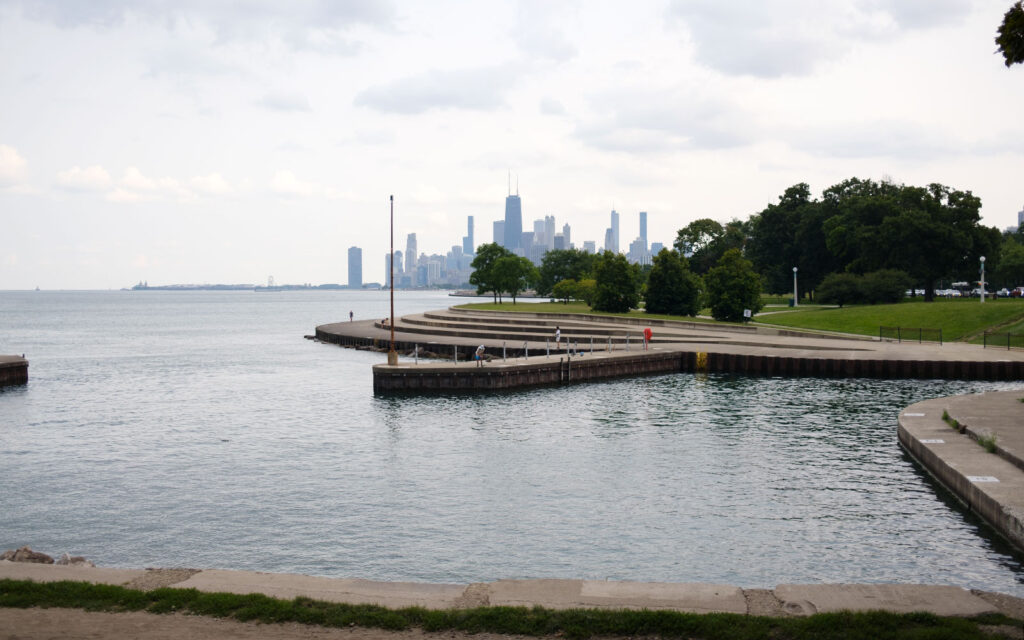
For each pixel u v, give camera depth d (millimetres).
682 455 42812
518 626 14508
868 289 126562
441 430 50688
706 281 122562
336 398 65250
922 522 30547
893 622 14367
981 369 72062
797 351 82438
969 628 14062
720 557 27203
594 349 86062
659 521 31297
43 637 13914
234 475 39156
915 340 93938
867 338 95875
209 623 14750
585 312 141500
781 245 171375
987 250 135125
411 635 14312
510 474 38875
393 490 36125
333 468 40469
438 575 25734
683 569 26125
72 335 158750
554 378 72062
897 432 47469
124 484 37594
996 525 28109
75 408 61094
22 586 16281
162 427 52625
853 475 38031
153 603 15672
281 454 43906
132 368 91375
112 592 16016
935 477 35844
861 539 28812
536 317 133250
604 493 35344
